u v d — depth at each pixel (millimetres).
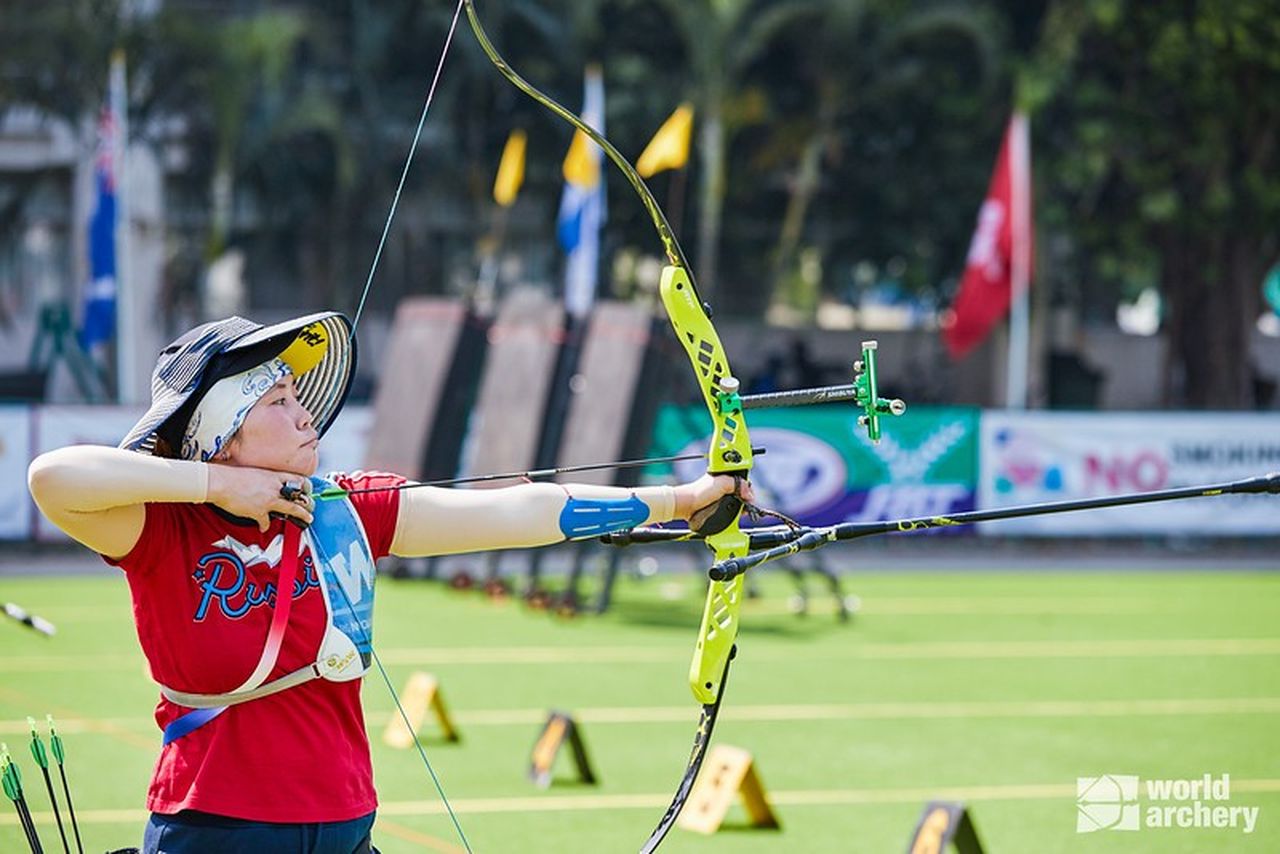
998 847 22078
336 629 11000
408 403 54625
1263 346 106125
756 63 89688
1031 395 90250
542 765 25812
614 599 49969
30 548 61781
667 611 47281
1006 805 24453
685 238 95000
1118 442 63562
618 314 47281
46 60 80688
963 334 68688
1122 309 125062
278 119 87438
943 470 62594
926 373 99938
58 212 102000
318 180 93562
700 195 91375
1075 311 103125
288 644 10844
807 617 46094
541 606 46625
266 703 10859
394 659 38219
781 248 92625
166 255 94000
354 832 11031
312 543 11070
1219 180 81125
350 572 11164
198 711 10867
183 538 10859
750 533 12469
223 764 10750
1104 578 55938
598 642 41062
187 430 10945
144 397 86875
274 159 92000
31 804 24141
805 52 87250
